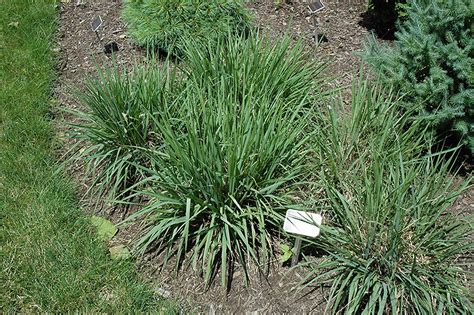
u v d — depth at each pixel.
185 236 3.24
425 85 3.71
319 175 3.55
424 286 3.01
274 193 3.57
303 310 3.22
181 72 4.32
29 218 3.73
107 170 3.76
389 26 5.20
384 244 3.17
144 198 3.85
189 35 4.68
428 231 3.29
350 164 3.69
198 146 3.35
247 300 3.28
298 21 5.34
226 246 3.41
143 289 3.33
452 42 3.63
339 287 3.25
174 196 3.41
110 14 5.63
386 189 3.40
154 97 3.96
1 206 3.80
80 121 4.50
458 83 3.76
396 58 3.91
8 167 4.07
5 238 3.62
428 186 3.33
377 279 3.10
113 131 3.89
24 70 4.94
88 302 3.28
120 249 3.55
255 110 3.82
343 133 3.79
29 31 5.41
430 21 3.78
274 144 3.46
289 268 3.40
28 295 3.31
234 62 4.09
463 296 3.10
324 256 3.33
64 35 5.42
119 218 3.78
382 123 3.75
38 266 3.46
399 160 3.53
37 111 4.55
